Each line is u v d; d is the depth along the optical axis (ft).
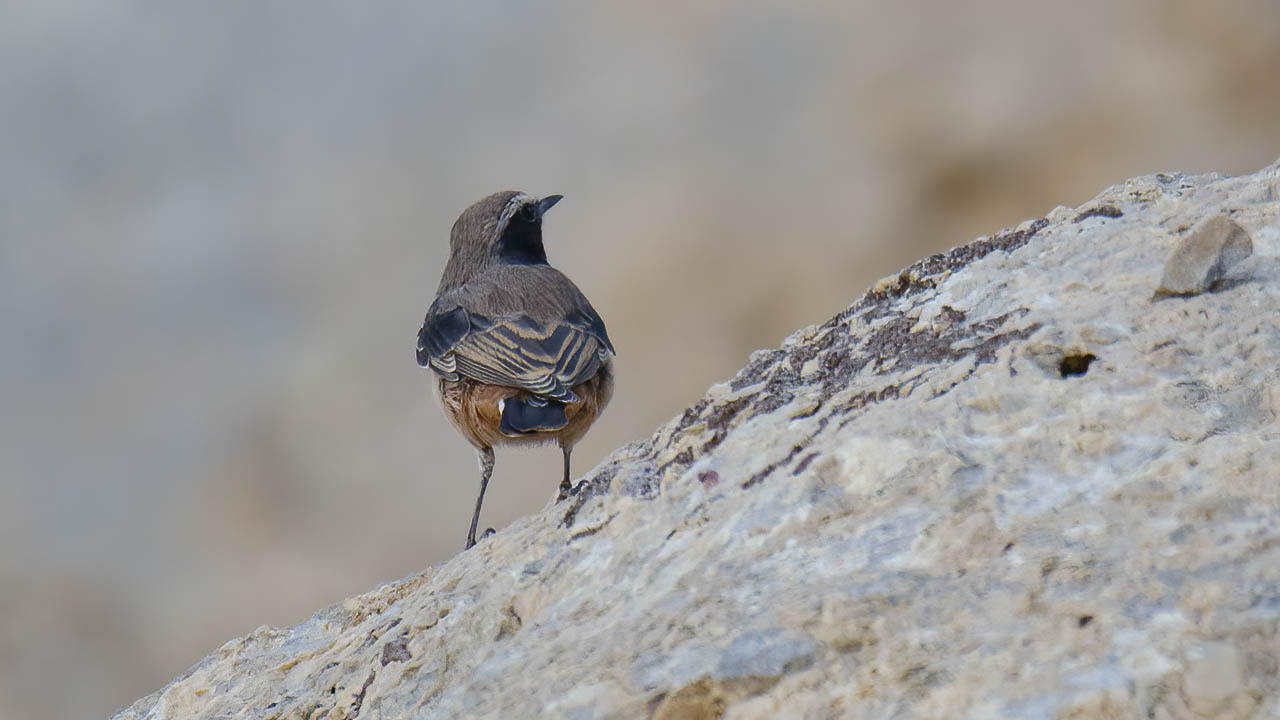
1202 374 16.25
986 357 17.60
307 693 19.13
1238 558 13.76
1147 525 14.46
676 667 14.84
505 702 15.70
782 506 16.56
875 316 20.20
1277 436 15.06
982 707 13.39
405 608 19.79
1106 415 15.96
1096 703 13.00
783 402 18.85
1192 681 12.88
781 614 14.75
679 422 19.76
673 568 16.72
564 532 18.85
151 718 21.53
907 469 16.15
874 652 14.19
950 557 14.87
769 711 14.21
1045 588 14.11
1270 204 18.92
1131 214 20.21
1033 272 19.42
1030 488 15.44
